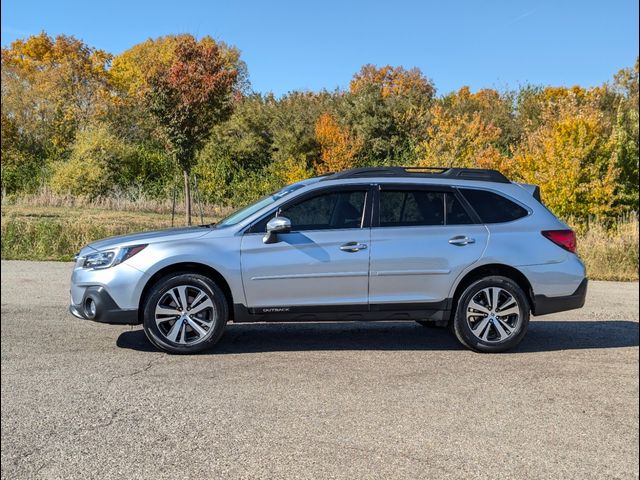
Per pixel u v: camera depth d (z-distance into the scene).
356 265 6.34
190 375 5.48
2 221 14.80
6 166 28.98
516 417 4.62
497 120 34.56
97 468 3.67
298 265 6.28
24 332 7.05
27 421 4.37
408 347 6.67
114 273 6.13
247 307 6.29
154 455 3.85
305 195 6.48
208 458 3.82
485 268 6.62
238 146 29.53
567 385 5.42
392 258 6.39
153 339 6.12
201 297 6.18
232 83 18.23
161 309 6.13
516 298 6.48
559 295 6.63
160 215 21.23
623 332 7.75
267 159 30.70
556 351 6.66
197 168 26.22
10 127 32.06
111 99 35.84
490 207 6.71
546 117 21.75
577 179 18.98
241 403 4.79
